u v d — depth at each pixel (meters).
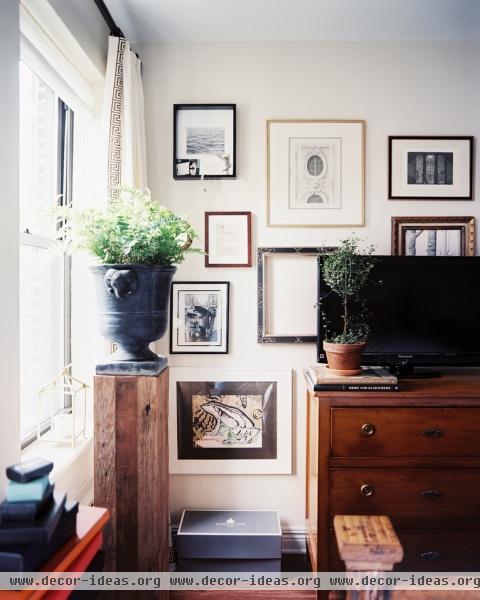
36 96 1.60
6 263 1.09
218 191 2.07
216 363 2.09
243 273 2.07
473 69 2.06
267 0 1.75
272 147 2.06
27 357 1.54
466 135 2.06
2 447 1.07
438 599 0.87
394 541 0.67
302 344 2.08
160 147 2.07
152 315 1.36
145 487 1.37
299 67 2.06
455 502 1.59
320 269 1.82
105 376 1.36
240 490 2.07
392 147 2.06
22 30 1.31
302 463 2.07
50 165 1.71
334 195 2.06
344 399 1.59
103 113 1.76
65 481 1.47
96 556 1.00
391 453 1.59
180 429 2.08
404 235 2.05
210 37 2.03
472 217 2.05
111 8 1.80
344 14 1.86
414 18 1.89
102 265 1.31
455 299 1.85
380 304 1.84
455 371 1.99
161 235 1.34
